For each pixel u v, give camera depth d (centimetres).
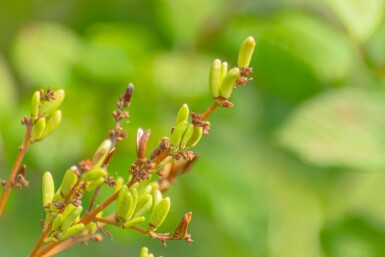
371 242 104
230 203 106
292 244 121
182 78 103
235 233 105
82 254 116
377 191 121
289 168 119
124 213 67
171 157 68
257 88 116
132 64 103
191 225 119
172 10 111
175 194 105
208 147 108
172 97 103
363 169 96
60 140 102
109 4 124
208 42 111
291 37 109
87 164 67
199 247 119
